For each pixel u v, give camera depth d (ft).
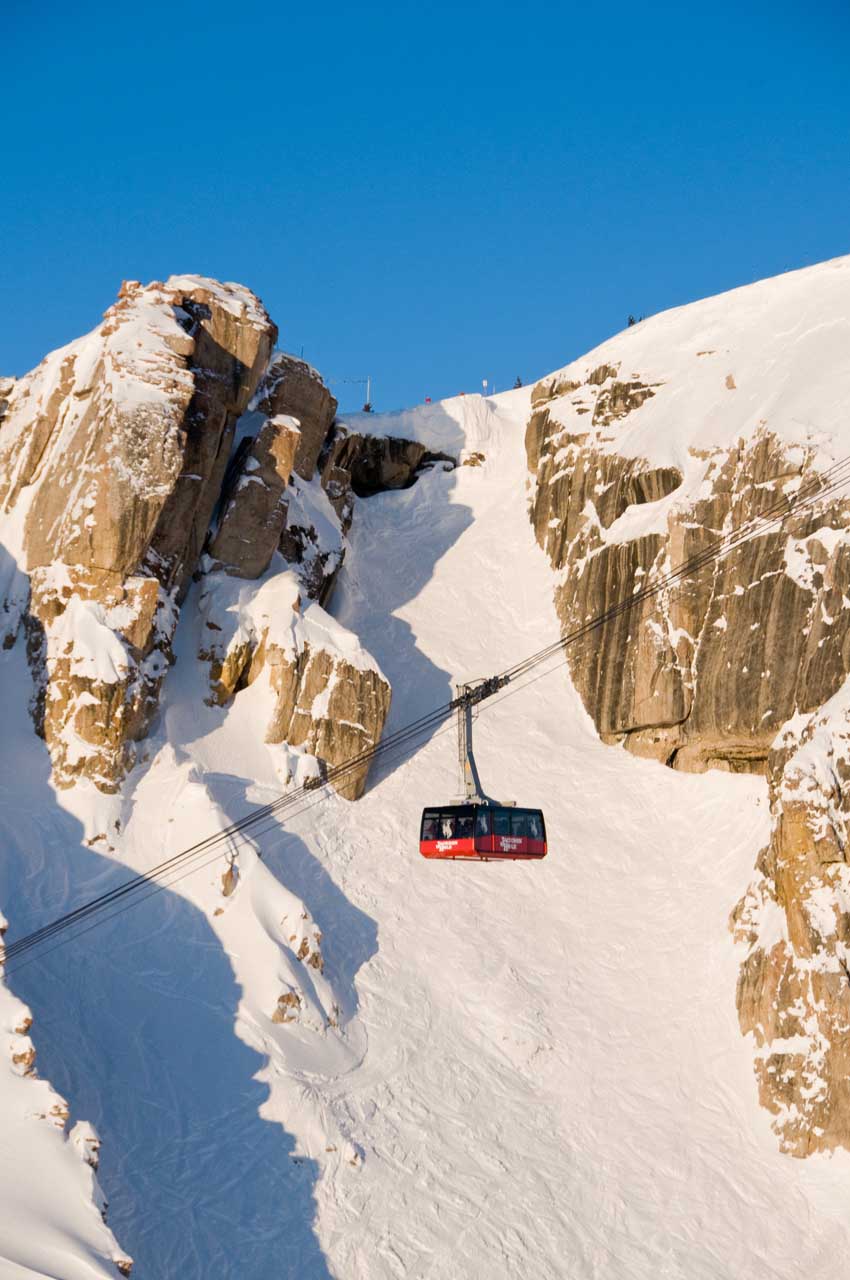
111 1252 105.81
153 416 191.42
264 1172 139.33
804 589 193.26
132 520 186.80
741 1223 149.48
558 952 179.32
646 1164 154.40
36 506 200.75
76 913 161.38
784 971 165.48
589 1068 164.66
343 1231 136.67
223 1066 148.46
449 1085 158.20
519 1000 170.91
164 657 189.06
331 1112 148.15
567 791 204.23
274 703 197.26
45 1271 100.89
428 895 184.14
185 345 199.21
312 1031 156.25
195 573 205.67
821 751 172.14
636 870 191.93
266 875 168.14
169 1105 142.51
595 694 218.38
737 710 194.59
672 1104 161.79
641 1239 145.79
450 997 170.50
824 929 163.84
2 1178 109.29
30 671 185.98
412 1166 146.20
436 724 215.51
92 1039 146.10
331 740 197.06
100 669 179.22
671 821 198.18
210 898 164.86
